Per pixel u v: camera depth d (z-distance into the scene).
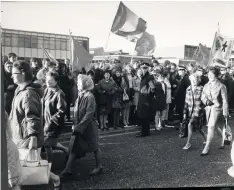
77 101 4.22
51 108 4.38
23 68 3.52
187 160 5.01
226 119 5.46
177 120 8.14
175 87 7.93
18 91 3.59
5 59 5.00
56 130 4.43
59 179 3.93
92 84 4.23
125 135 6.41
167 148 5.57
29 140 3.56
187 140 6.23
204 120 5.85
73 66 6.54
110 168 4.64
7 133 3.09
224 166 4.85
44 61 5.70
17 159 3.14
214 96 5.39
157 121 7.18
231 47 6.97
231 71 7.58
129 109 7.41
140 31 6.55
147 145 5.80
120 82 7.04
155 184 4.11
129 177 4.32
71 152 4.26
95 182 4.13
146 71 6.52
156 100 6.58
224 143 5.54
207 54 7.74
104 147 5.59
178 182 4.23
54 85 4.38
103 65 8.08
